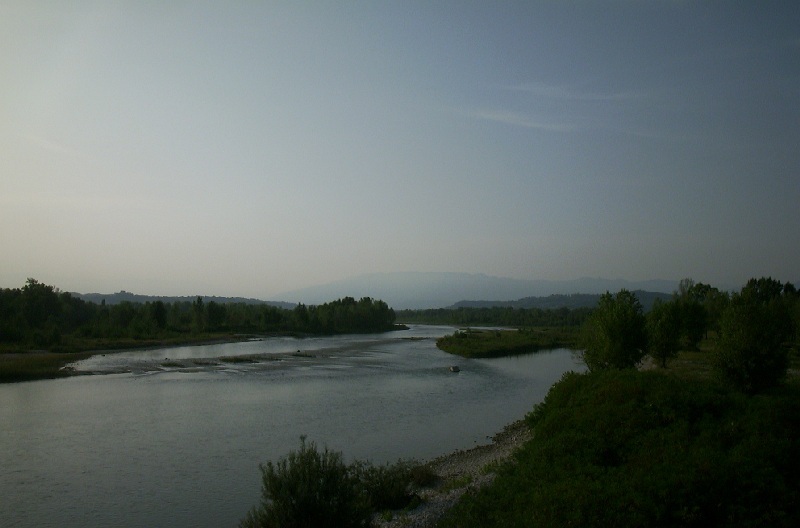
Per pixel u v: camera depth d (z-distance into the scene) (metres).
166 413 39.28
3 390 50.03
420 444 30.97
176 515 21.05
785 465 14.80
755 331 29.25
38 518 20.78
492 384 53.84
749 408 18.80
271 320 151.25
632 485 14.28
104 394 47.62
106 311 133.25
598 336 38.41
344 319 165.50
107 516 20.98
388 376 59.69
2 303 107.94
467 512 16.00
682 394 20.11
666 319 49.91
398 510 19.12
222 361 73.88
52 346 85.94
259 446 30.52
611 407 20.45
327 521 14.15
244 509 21.59
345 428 34.78
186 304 179.25
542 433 21.12
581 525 12.95
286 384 53.59
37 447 30.22
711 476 13.94
